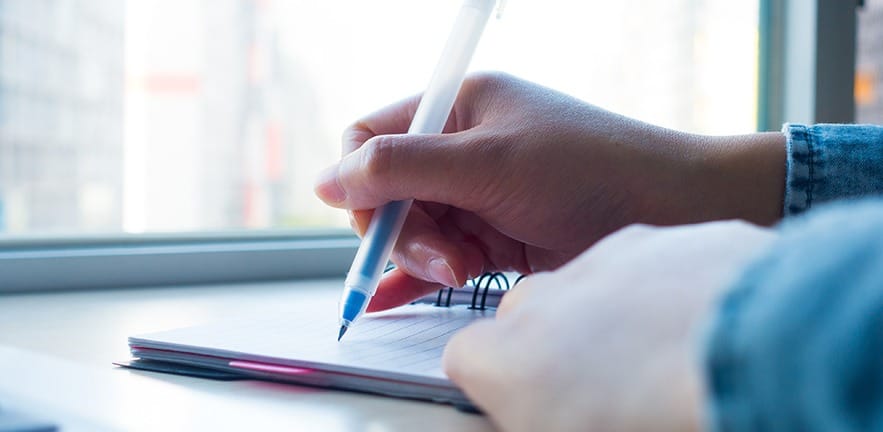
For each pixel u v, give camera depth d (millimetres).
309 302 732
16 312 662
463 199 523
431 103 541
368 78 1120
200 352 413
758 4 1124
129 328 573
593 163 513
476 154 506
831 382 147
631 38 1150
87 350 483
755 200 524
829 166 523
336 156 1158
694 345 190
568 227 531
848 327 149
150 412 336
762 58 1125
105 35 1322
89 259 828
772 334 157
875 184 521
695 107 1181
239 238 952
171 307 695
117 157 1356
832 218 175
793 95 1094
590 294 253
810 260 163
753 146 538
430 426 318
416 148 500
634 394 211
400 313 564
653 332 224
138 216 1389
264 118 1357
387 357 395
